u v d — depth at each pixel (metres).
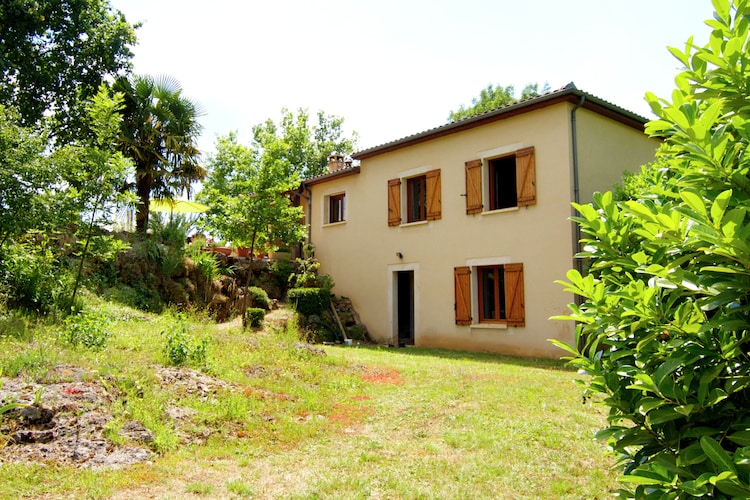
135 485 4.18
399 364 10.17
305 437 5.71
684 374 1.80
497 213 13.27
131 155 15.96
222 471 4.64
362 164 17.36
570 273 2.18
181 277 14.55
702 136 1.68
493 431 5.92
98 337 7.59
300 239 15.64
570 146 11.98
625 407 2.07
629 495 2.12
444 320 14.39
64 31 18.20
